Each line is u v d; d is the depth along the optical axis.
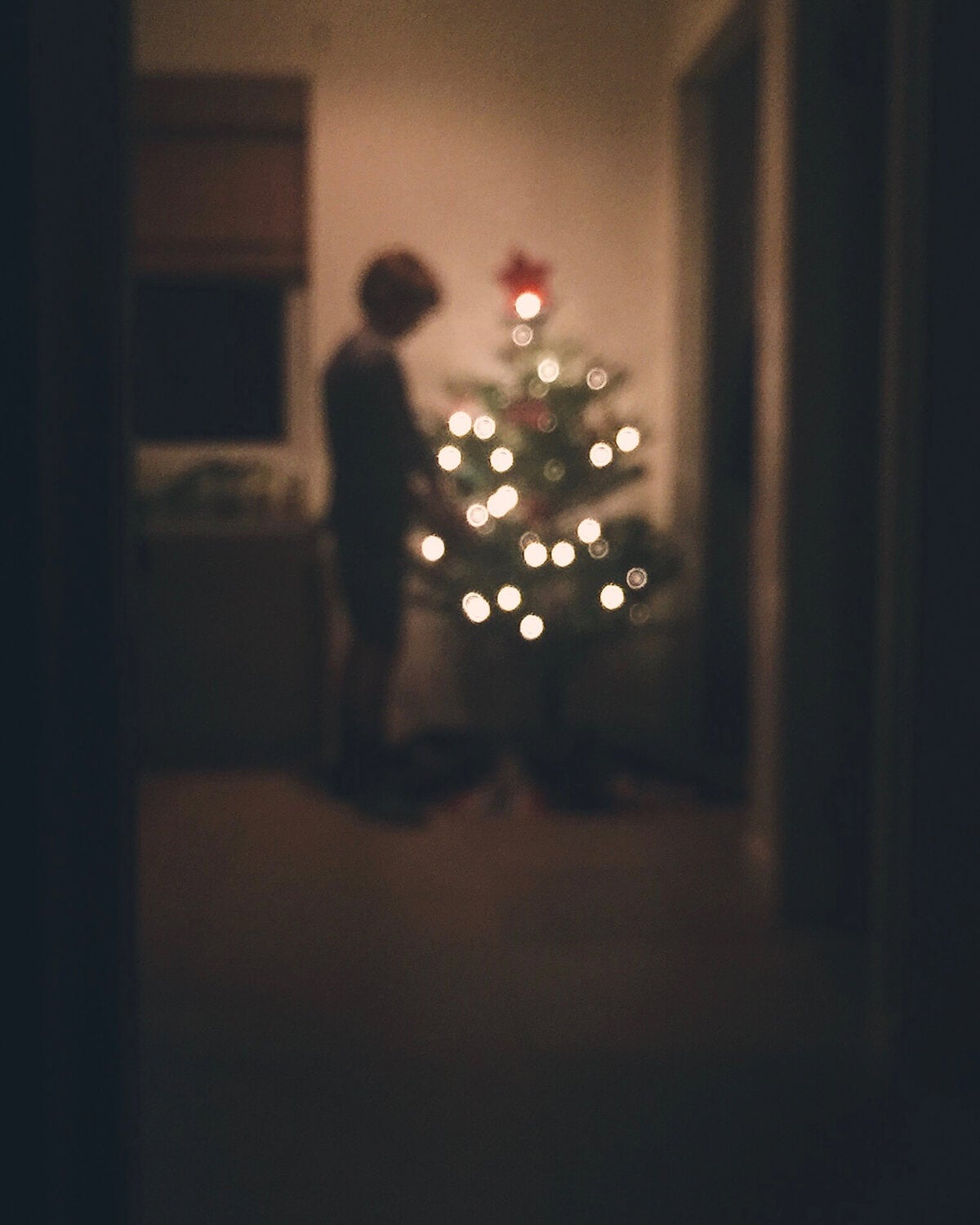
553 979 2.78
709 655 5.04
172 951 2.95
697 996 2.68
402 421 4.29
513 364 4.71
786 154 3.07
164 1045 2.43
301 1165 1.98
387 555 4.36
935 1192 1.92
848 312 3.07
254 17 4.84
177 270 4.98
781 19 3.12
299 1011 2.60
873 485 3.10
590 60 4.94
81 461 1.29
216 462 5.11
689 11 4.62
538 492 4.47
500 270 4.99
